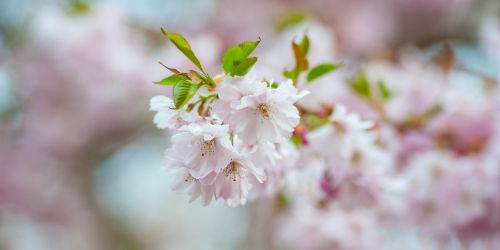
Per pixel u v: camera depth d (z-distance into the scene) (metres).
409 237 1.12
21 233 1.90
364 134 0.74
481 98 1.00
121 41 1.32
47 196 1.86
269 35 1.44
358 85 0.88
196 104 0.60
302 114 0.70
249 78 0.60
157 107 0.61
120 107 1.61
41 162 1.81
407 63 1.11
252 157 0.61
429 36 1.63
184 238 2.58
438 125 0.98
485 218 0.97
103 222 2.02
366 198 0.76
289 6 1.60
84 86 1.47
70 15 1.28
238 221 1.96
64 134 1.70
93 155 1.80
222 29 1.57
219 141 0.60
